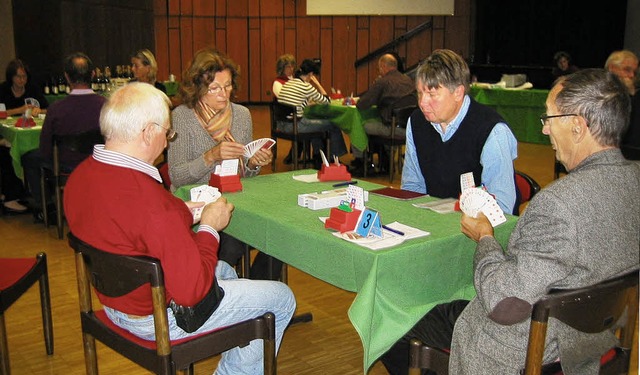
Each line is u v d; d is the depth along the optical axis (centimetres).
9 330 300
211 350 192
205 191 229
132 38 989
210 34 1240
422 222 214
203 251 184
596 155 152
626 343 178
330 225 206
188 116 291
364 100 618
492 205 186
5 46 729
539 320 143
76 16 827
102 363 270
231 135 298
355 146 633
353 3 1254
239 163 291
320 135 653
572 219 144
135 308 182
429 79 236
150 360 184
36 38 759
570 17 1220
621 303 152
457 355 170
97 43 879
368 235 196
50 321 274
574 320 146
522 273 146
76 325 307
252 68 1273
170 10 1205
